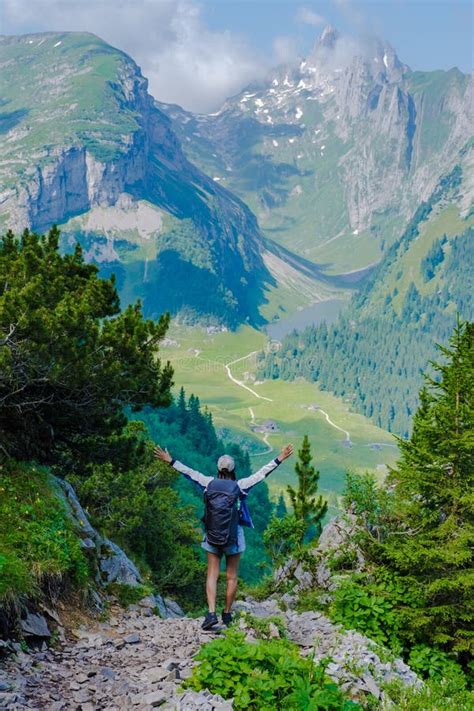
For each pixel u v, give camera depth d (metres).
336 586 17.59
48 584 12.11
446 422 17.27
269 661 8.83
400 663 11.42
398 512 17.89
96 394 18.94
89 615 12.95
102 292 19.98
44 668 9.41
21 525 13.09
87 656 10.25
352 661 10.32
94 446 22.19
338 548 18.73
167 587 38.22
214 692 8.23
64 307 16.75
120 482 35.53
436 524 17.64
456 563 15.55
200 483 10.53
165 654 10.46
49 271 18.20
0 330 15.91
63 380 17.42
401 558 16.17
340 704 8.29
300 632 12.07
